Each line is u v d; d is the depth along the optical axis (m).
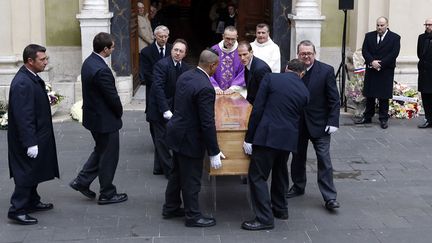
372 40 10.59
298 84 6.36
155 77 7.67
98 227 6.53
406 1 11.94
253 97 7.27
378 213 6.94
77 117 11.00
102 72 6.78
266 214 6.43
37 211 6.97
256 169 6.38
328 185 6.99
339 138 10.02
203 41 19.02
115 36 12.02
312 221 6.70
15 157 6.55
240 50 7.14
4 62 11.33
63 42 12.10
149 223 6.63
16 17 11.47
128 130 10.37
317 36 11.91
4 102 11.29
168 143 6.37
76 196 7.45
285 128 6.27
